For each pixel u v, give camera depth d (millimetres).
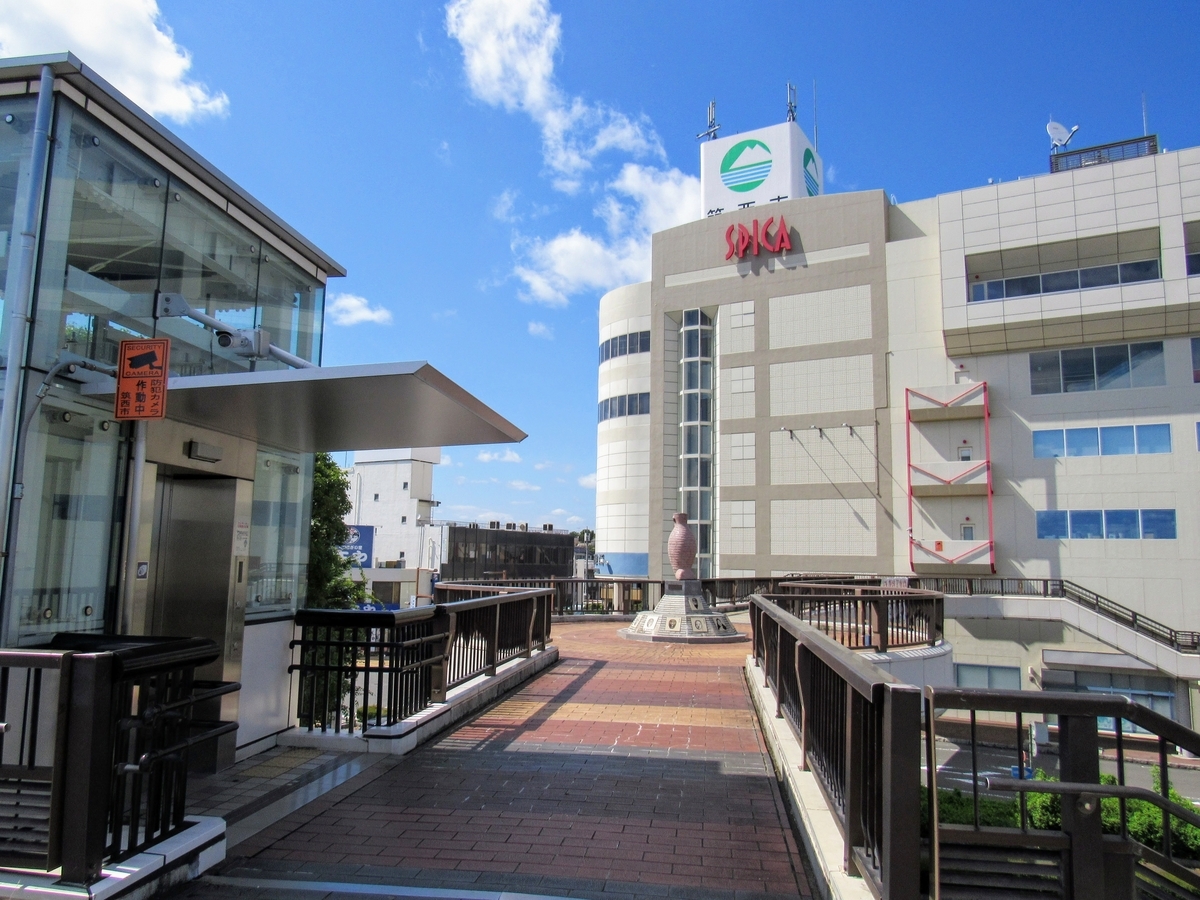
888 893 2621
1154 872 2771
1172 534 28406
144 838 3609
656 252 41438
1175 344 29094
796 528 35531
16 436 4129
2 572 4020
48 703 4078
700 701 8555
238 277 6242
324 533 21016
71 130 4566
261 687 6055
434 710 6828
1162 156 28812
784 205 37531
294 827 4477
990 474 31297
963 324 31422
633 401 42500
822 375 35781
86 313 4664
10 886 3086
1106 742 6449
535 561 64688
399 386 4480
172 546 5793
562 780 5461
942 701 2686
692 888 3684
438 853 4105
